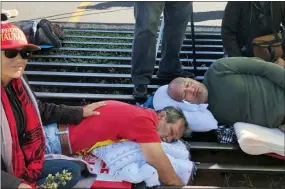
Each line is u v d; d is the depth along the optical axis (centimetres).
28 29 394
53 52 402
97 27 477
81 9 591
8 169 212
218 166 262
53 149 240
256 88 264
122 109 238
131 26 481
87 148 243
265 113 261
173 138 253
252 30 308
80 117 240
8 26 216
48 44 401
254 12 304
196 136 284
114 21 530
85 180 229
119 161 232
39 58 387
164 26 323
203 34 439
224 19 312
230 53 312
